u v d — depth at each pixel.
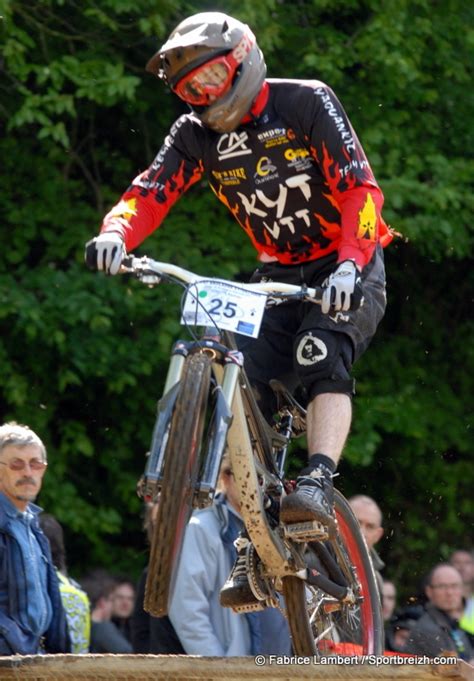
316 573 10.05
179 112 23.52
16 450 10.99
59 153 22.52
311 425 9.59
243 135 9.86
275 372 10.12
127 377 20.91
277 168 9.85
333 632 10.86
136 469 23.12
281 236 10.10
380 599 10.95
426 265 26.30
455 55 23.23
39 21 21.50
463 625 13.73
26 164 22.41
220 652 11.32
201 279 8.88
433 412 24.48
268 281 10.26
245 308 8.73
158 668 7.36
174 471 7.98
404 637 14.08
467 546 24.41
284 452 9.95
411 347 25.66
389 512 24.42
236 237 21.95
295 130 9.74
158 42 22.47
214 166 10.11
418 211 22.25
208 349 8.59
